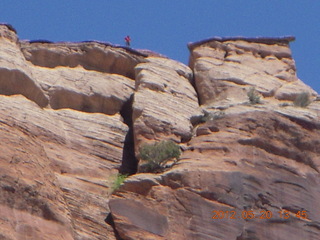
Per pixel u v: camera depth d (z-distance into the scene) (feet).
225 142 314.76
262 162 313.32
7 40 327.06
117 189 304.50
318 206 313.32
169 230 298.35
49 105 327.88
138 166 315.99
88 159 317.42
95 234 298.15
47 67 338.95
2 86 316.81
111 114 336.08
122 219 298.97
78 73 339.57
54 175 304.91
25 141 299.99
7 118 303.68
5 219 281.33
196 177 304.71
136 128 322.75
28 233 283.38
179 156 315.17
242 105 337.31
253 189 307.58
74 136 320.91
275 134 319.47
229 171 307.58
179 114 331.16
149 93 333.62
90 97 334.03
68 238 290.97
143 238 296.92
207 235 298.56
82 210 302.25
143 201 301.22
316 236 308.40
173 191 302.86
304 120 323.98
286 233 305.53
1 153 290.97
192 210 300.61
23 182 289.33
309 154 320.91
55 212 292.40
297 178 314.76
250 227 302.25
